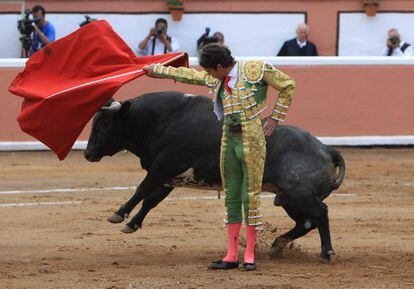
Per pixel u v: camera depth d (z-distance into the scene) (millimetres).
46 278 12758
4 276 12875
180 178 13891
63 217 18375
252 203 12938
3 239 16016
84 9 31562
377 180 23438
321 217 13656
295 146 13539
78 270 13320
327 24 32562
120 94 26875
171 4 31641
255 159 12797
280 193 13695
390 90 28156
